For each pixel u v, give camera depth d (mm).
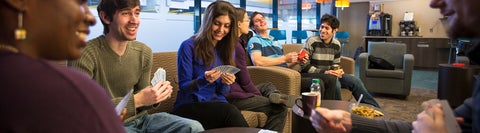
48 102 391
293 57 2826
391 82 4250
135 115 1553
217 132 1481
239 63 2238
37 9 435
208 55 1960
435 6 808
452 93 3775
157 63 2119
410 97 4367
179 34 4090
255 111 2119
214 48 2037
